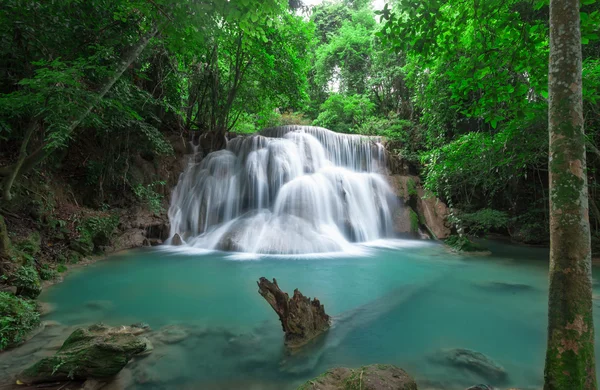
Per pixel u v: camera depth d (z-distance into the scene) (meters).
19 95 6.00
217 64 16.80
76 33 7.33
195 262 8.81
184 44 7.27
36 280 5.74
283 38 16.22
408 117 21.75
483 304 5.90
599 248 10.34
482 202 15.52
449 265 9.13
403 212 14.55
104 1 7.30
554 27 2.43
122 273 7.63
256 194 13.24
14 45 6.61
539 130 8.02
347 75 26.38
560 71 2.36
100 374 3.22
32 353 3.76
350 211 13.12
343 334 4.50
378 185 14.75
